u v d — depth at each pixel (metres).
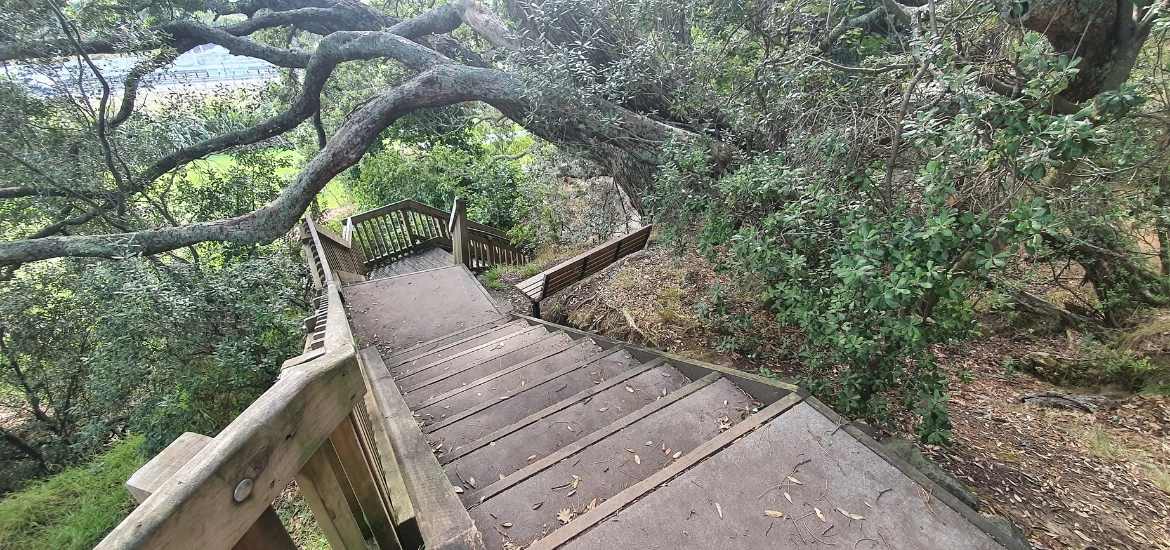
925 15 3.46
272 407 0.94
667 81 5.47
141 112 9.10
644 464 2.21
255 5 11.11
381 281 7.20
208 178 11.17
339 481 1.29
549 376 3.51
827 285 2.74
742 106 4.43
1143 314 5.17
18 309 7.01
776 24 4.32
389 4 12.08
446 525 1.60
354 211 15.53
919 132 2.19
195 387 5.84
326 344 1.67
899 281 2.04
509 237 10.33
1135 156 3.22
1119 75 3.90
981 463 3.19
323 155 7.70
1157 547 2.61
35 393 7.54
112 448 6.37
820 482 1.93
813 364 3.00
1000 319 5.71
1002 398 4.35
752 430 2.19
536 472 2.18
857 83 3.47
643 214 7.23
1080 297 5.80
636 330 4.99
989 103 1.98
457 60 9.45
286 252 10.05
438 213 10.24
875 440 2.09
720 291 4.19
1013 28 2.71
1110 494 3.04
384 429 2.14
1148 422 3.84
